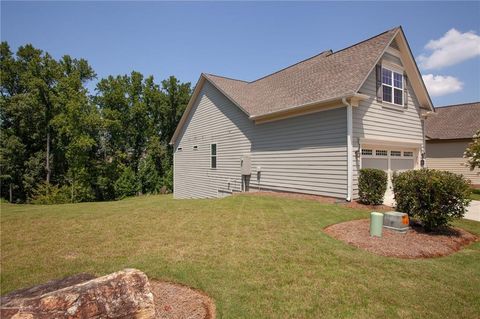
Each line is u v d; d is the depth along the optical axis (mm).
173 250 5551
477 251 5816
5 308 2330
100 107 32406
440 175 6551
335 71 11891
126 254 5410
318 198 10516
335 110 10305
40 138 30625
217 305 3574
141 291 2824
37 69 28828
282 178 12469
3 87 29906
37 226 7625
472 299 3785
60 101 28531
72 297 2480
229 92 15805
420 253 5453
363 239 6059
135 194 31469
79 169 28609
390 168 11977
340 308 3514
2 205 12570
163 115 36062
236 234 6496
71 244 6082
